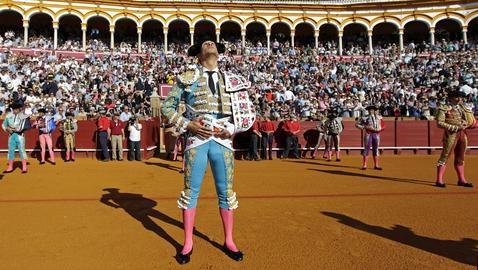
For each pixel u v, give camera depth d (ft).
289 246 13.00
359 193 22.22
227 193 12.29
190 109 12.05
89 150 45.27
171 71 81.66
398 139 52.29
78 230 15.01
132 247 13.05
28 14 98.07
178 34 116.67
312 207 18.58
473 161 41.88
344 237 13.89
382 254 12.22
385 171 32.73
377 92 75.00
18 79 67.51
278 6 111.55
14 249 12.90
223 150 12.07
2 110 55.01
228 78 12.09
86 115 54.24
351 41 119.14
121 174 31.17
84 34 102.53
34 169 34.42
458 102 24.17
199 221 16.19
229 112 11.94
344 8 112.78
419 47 108.58
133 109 60.75
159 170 33.86
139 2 106.42
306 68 90.33
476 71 79.51
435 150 52.24
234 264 11.52
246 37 119.85
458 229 14.82
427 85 78.18
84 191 23.32
